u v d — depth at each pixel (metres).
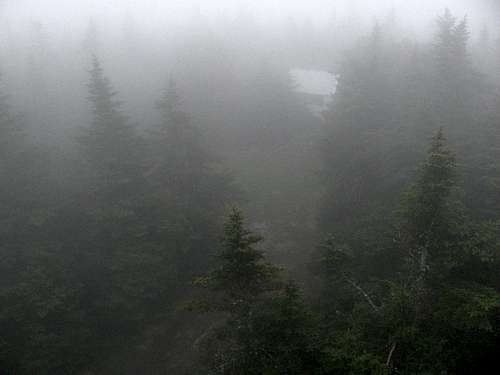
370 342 9.07
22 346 15.21
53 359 15.75
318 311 12.76
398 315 9.30
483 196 15.95
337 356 8.09
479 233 10.23
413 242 10.91
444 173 10.26
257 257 9.64
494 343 9.62
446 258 10.12
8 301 15.41
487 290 9.14
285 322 9.18
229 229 9.50
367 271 13.94
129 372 17.02
